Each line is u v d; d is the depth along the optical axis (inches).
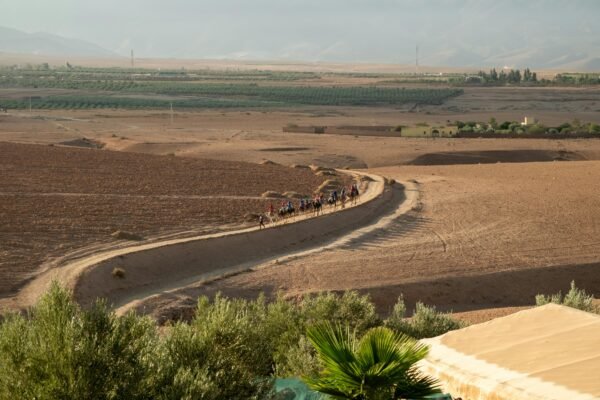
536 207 4379.9
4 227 3358.8
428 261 3208.7
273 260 3203.7
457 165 6476.4
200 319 956.0
